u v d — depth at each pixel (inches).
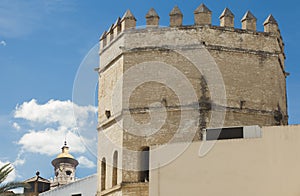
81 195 2066.9
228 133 1302.9
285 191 1151.0
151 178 1241.4
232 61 1608.0
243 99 1588.3
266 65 1637.6
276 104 1624.0
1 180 1483.8
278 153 1175.0
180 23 1626.5
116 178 1578.5
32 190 2271.2
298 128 1178.0
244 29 1641.2
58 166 2773.1
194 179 1211.9
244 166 1186.6
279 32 1704.0
